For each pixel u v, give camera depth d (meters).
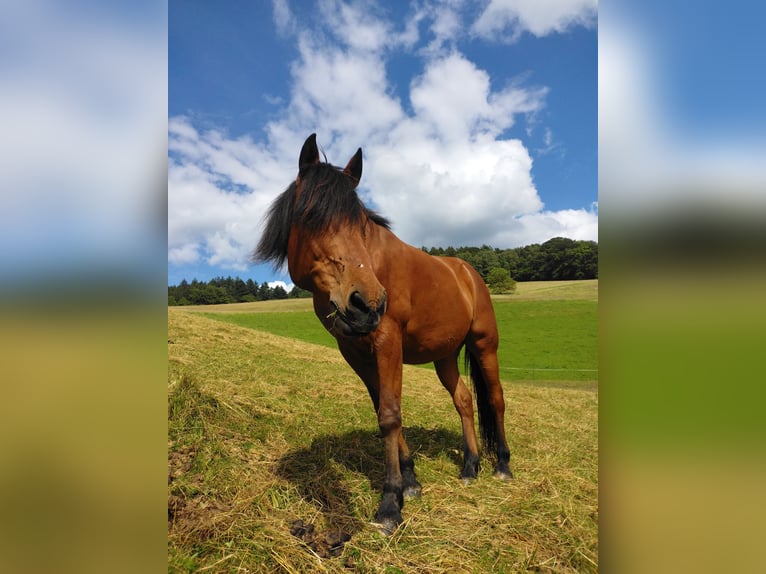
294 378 5.52
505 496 2.73
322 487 2.67
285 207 2.20
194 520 2.23
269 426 3.60
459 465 3.26
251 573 1.92
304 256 2.05
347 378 6.13
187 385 3.85
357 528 2.28
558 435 4.16
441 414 4.79
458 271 3.24
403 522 2.30
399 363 2.39
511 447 3.70
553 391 7.40
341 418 4.07
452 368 3.25
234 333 8.93
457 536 2.25
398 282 2.45
